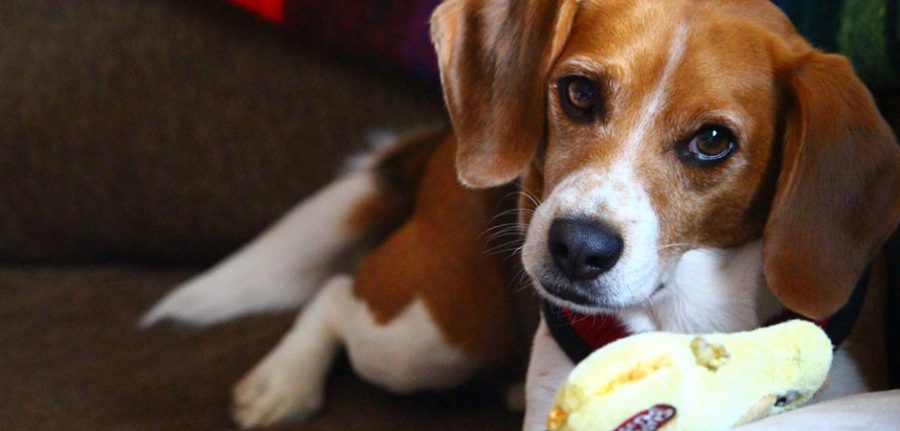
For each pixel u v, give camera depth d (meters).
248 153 2.32
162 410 1.83
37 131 2.31
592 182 1.21
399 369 1.87
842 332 1.30
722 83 1.22
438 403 1.90
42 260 2.38
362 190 2.16
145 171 2.32
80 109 2.31
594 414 0.83
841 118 1.22
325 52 2.30
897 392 1.04
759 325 1.39
